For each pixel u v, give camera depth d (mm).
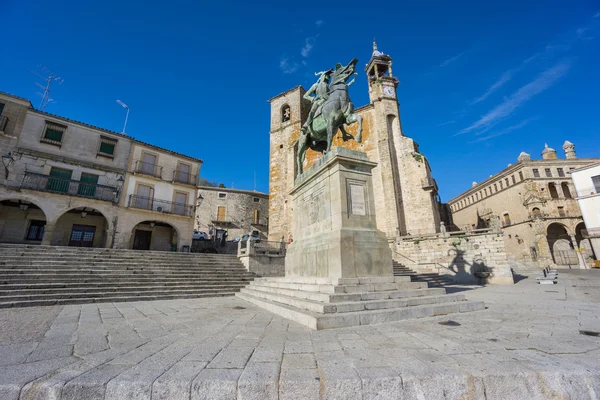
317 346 3031
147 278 11203
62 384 2043
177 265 13820
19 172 18094
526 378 2109
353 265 5945
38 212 19312
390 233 24266
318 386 2014
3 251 11383
